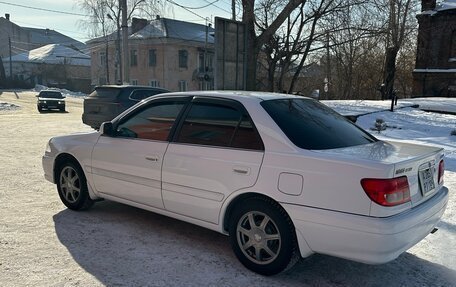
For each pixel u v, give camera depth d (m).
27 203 5.35
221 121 3.83
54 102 25.19
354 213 3.00
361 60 36.78
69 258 3.71
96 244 4.05
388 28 19.34
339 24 19.14
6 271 3.42
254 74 18.25
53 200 5.51
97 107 12.84
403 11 25.98
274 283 3.36
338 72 36.50
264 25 19.59
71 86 60.34
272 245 3.44
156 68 43.41
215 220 3.75
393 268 3.67
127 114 4.61
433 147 3.96
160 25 44.41
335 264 3.74
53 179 5.25
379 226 2.89
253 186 3.44
